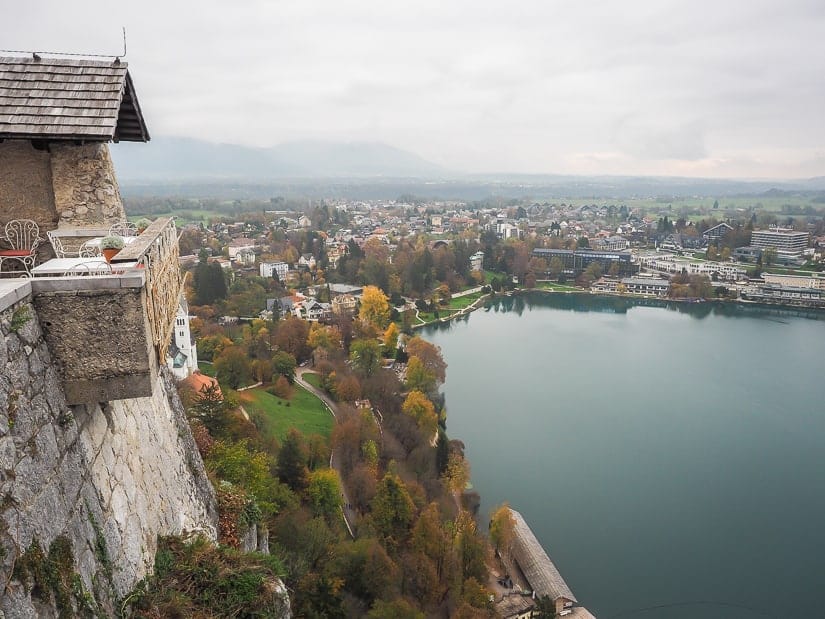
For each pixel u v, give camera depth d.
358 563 41.16
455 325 137.50
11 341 8.50
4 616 7.27
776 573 50.72
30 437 8.61
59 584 8.59
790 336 126.94
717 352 113.69
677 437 75.25
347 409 69.00
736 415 82.19
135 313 9.75
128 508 12.04
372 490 53.47
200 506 17.64
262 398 72.38
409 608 37.56
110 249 10.34
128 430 13.16
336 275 161.88
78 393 9.85
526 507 59.84
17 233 14.50
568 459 69.50
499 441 74.12
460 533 49.00
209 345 83.81
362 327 110.12
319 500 48.12
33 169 14.62
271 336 96.88
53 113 11.97
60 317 9.52
